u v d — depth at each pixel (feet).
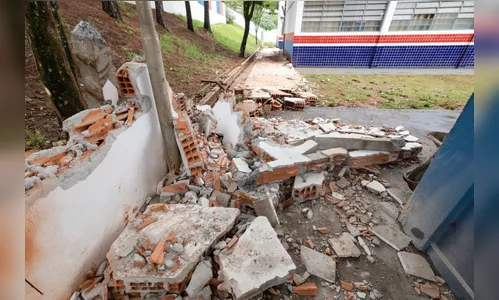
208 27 57.21
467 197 6.64
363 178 11.95
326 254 8.17
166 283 6.12
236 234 7.70
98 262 6.84
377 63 43.01
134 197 8.46
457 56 41.09
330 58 43.52
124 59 23.61
